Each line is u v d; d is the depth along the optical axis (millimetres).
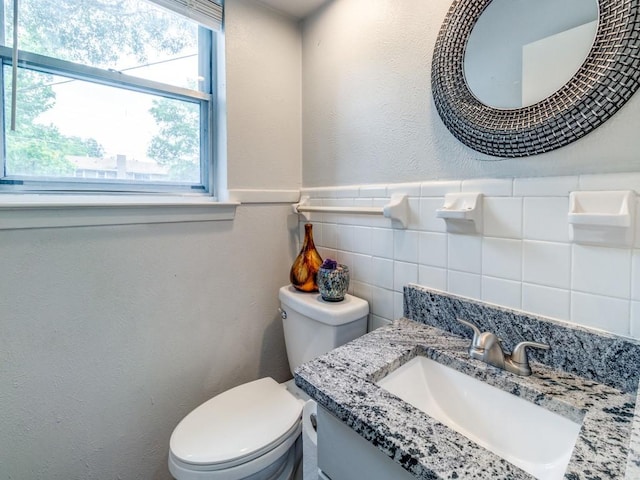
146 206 1113
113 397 1092
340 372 732
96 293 1043
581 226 693
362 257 1234
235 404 1114
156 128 1222
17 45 924
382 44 1134
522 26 787
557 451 612
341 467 653
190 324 1251
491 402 724
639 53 620
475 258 899
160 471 1201
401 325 999
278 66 1437
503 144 814
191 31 1281
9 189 952
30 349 941
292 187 1512
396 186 1099
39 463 968
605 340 675
